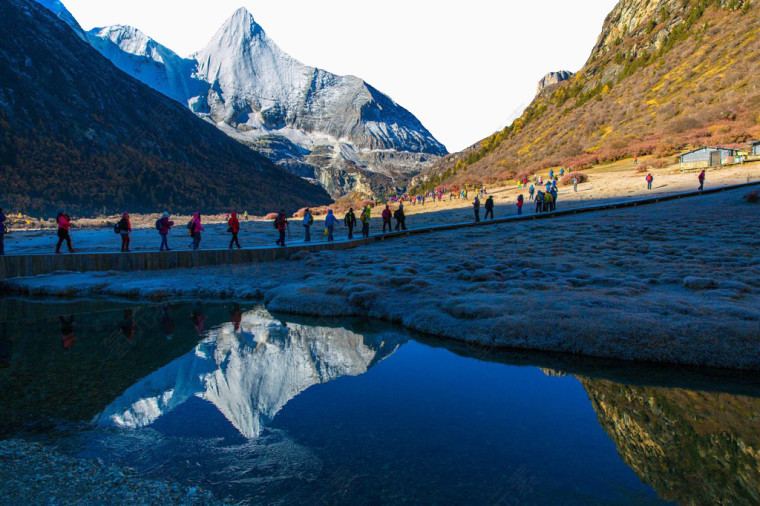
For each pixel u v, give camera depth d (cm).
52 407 568
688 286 1123
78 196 14225
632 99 10400
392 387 654
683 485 378
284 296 1288
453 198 7294
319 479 393
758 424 517
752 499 361
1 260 1617
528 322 891
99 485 375
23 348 878
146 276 1716
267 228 4291
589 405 586
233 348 880
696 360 728
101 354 835
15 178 13262
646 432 499
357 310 1188
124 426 509
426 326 995
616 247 1873
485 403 594
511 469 412
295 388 652
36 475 389
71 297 1484
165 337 973
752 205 2772
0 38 18438
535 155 10756
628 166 6456
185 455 438
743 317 826
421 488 374
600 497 364
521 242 2197
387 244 2519
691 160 5338
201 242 2803
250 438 476
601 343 799
